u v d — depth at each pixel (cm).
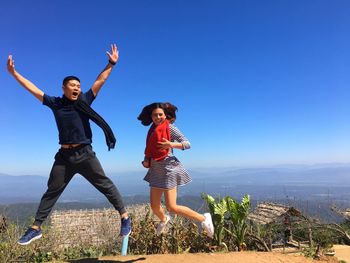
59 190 319
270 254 428
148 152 335
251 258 404
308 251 504
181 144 330
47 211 318
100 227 628
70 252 533
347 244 775
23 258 476
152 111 335
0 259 441
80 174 328
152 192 338
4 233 470
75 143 310
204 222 356
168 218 362
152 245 543
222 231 549
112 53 339
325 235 750
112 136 333
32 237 311
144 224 557
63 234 579
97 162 324
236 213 547
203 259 387
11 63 302
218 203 547
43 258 476
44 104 314
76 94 314
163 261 375
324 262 446
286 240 730
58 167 314
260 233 641
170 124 339
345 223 825
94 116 320
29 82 312
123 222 332
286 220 729
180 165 340
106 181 328
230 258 398
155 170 337
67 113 310
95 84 330
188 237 538
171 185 332
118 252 550
